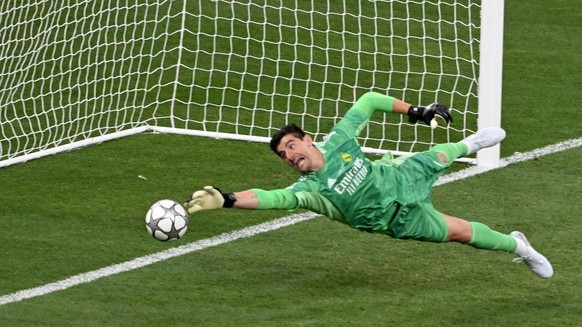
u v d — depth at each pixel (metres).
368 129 36.16
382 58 40.44
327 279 27.03
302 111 37.06
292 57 40.34
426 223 24.80
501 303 25.70
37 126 36.41
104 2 43.25
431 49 41.06
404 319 24.95
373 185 24.30
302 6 43.56
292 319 25.02
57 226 29.95
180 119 36.44
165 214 23.83
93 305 25.83
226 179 32.78
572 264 27.58
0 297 26.25
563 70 40.69
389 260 28.03
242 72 39.31
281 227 29.95
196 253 28.48
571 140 35.25
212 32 41.72
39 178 32.91
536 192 31.84
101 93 38.09
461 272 27.33
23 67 39.44
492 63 33.00
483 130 26.33
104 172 33.19
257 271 27.48
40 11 42.44
